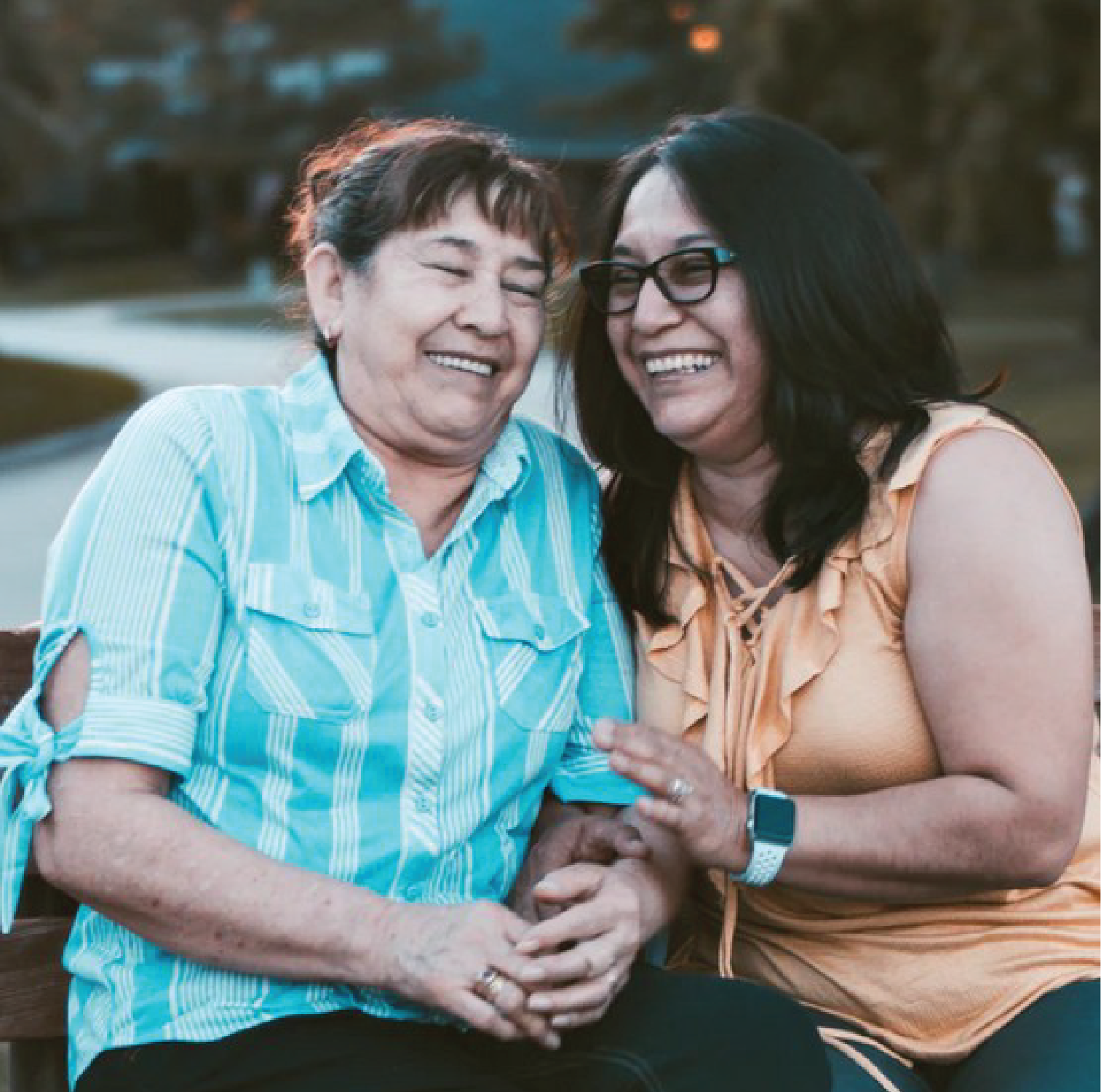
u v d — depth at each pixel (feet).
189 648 7.27
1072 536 7.72
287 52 141.28
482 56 143.43
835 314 7.95
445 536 8.10
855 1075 7.56
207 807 7.38
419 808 7.56
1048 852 7.58
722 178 8.01
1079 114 48.93
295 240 8.63
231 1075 7.08
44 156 83.71
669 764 7.50
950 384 8.40
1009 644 7.52
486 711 7.75
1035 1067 7.38
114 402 64.39
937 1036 7.95
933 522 7.69
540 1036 7.08
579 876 7.61
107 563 7.30
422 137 7.98
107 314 119.75
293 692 7.36
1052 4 48.57
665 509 8.55
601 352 8.66
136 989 7.28
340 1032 7.18
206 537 7.43
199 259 159.12
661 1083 7.09
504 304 7.82
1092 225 73.87
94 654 7.18
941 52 50.01
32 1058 8.20
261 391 7.93
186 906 7.00
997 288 116.06
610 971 7.23
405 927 7.03
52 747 7.08
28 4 109.50
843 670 7.86
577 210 8.55
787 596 8.09
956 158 51.13
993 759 7.55
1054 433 47.11
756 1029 7.15
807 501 7.99
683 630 8.41
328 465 7.64
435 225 7.77
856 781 8.00
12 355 84.02
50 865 7.13
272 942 7.01
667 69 113.09
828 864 7.65
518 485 8.30
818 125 54.34
